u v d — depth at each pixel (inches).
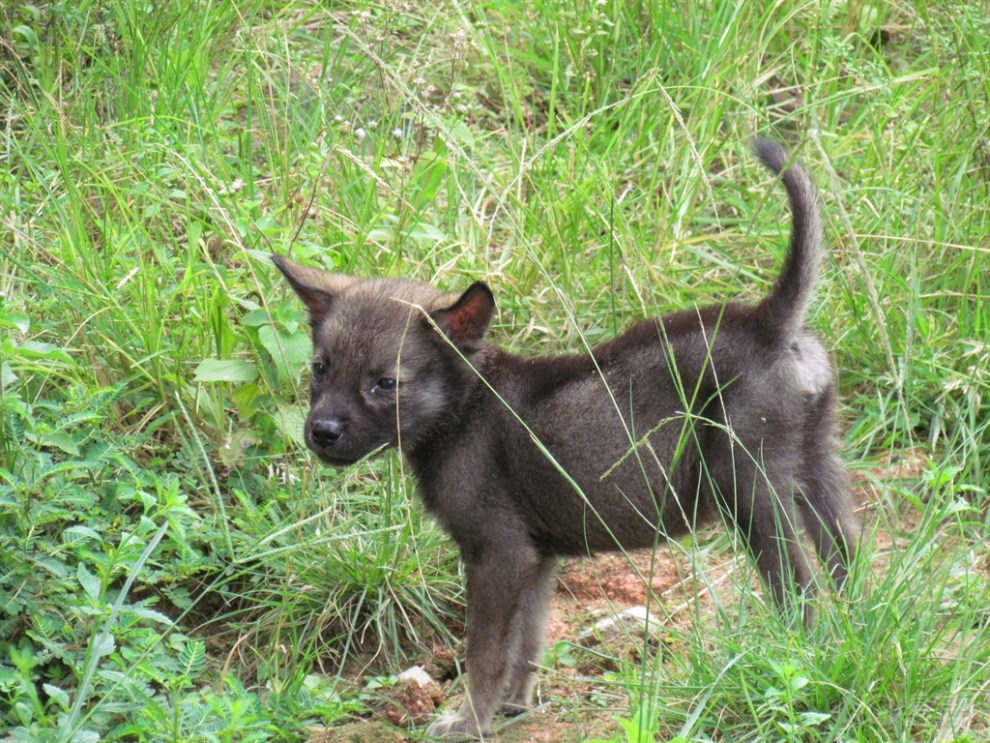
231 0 510.6
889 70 526.0
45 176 433.1
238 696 293.3
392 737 315.0
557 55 506.0
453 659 355.9
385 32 518.3
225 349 390.6
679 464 322.0
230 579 346.6
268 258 369.4
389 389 331.3
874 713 288.7
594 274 442.3
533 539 337.7
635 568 330.3
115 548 309.6
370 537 364.8
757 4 525.7
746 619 321.7
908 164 480.1
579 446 326.0
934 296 436.1
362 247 422.6
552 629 366.3
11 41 478.0
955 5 511.5
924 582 316.8
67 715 271.4
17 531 315.9
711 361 316.5
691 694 301.1
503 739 321.7
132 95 472.4
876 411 416.2
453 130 459.2
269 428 381.7
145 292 389.7
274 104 498.6
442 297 346.3
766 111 504.7
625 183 489.7
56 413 348.8
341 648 354.6
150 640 295.6
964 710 292.2
